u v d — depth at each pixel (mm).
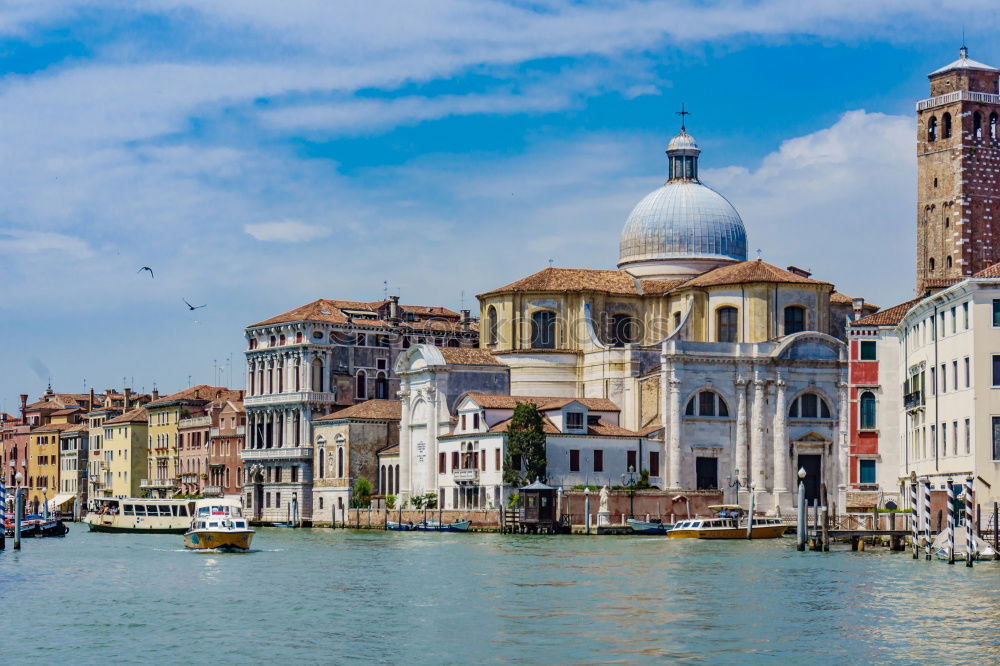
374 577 78062
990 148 155500
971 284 85062
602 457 134375
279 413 169625
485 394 141125
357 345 170875
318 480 163375
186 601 67375
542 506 124875
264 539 120812
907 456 102875
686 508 131750
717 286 144375
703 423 138375
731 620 58094
